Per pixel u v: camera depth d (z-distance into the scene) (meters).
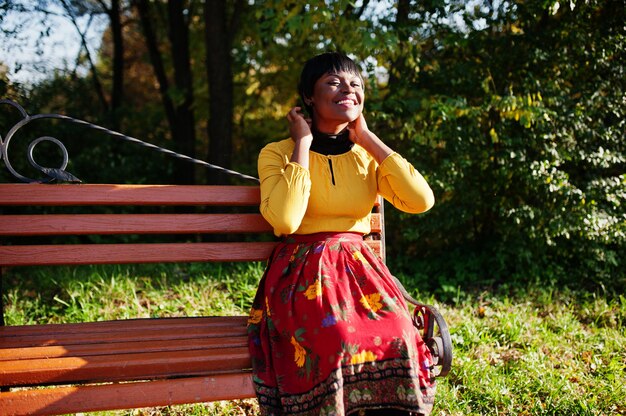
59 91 6.73
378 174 2.45
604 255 4.72
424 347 2.10
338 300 2.05
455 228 5.27
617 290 4.72
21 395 1.84
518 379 3.11
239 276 4.55
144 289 4.38
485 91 4.86
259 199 2.50
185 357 2.00
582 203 4.56
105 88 10.26
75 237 6.16
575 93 4.84
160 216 2.42
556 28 4.77
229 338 2.20
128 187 2.38
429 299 4.44
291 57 7.00
